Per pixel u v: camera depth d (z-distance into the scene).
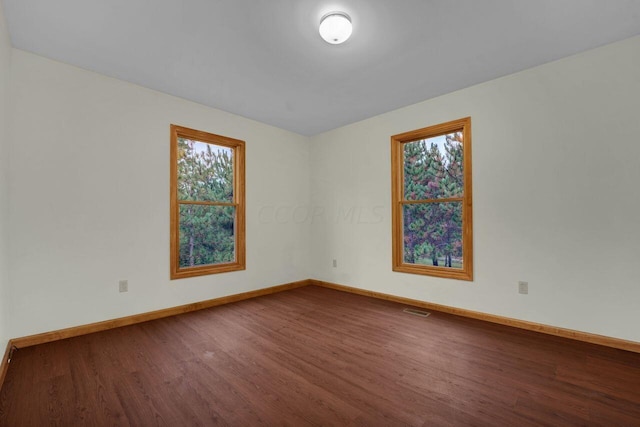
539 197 2.71
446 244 3.42
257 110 3.77
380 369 2.05
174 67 2.71
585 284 2.49
